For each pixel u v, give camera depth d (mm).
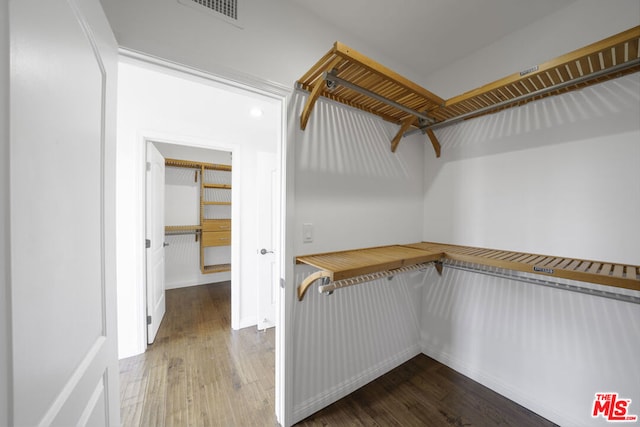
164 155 3627
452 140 1910
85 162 640
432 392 1648
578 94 1320
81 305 617
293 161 1347
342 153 1572
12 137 387
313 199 1449
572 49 1331
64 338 536
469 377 1788
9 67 379
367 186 1712
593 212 1280
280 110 1351
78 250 605
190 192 3840
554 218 1409
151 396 1625
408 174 1989
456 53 1775
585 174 1303
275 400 1538
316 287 1462
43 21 465
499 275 1532
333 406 1527
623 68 1045
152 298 2287
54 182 506
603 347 1249
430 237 2068
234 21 1150
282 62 1297
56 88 509
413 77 1959
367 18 1451
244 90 1245
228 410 1512
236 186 2559
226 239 3875
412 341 2049
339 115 1547
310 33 1398
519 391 1540
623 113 1189
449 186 1932
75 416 567
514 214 1575
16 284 395
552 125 1412
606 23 1225
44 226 473
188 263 3877
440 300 1976
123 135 2021
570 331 1349
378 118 1770
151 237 2256
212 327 2596
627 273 1022
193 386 1723
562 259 1335
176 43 1013
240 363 1991
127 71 1887
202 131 2355
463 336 1832
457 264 1837
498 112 1643
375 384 1725
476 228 1767
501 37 1611
